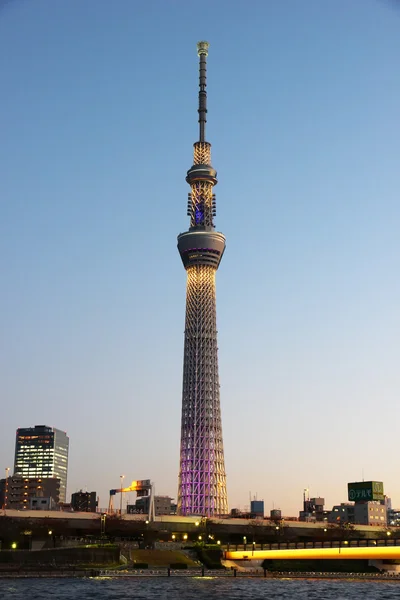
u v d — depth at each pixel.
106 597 137.50
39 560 194.38
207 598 139.38
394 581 195.50
